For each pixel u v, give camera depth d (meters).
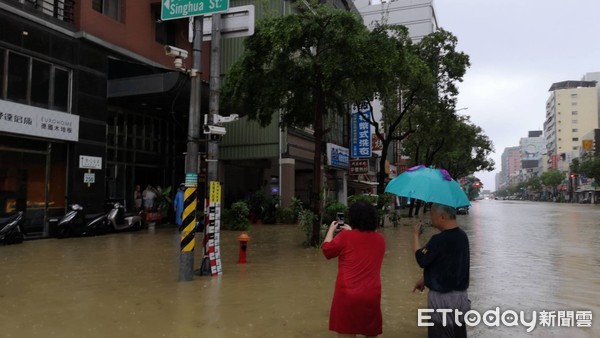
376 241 3.98
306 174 30.88
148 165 21.03
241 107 15.05
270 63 12.90
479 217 35.59
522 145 195.00
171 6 8.48
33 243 13.49
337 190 32.84
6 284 7.86
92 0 16.78
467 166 54.44
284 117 15.04
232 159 24.70
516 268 10.38
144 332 5.26
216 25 8.93
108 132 18.78
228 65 24.19
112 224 16.98
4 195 13.77
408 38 16.95
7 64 13.60
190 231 8.25
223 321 5.71
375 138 38.59
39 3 14.95
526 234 19.45
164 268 9.55
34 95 14.40
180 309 6.27
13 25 13.70
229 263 10.38
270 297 7.01
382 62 11.65
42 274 8.80
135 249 12.48
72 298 6.86
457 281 3.70
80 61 15.88
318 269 9.59
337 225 4.25
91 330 5.32
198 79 8.45
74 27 15.80
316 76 12.95
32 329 5.34
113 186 18.98
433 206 3.91
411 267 10.17
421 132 25.56
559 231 21.06
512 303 7.06
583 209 56.38
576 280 8.95
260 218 23.08
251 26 8.91
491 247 14.58
